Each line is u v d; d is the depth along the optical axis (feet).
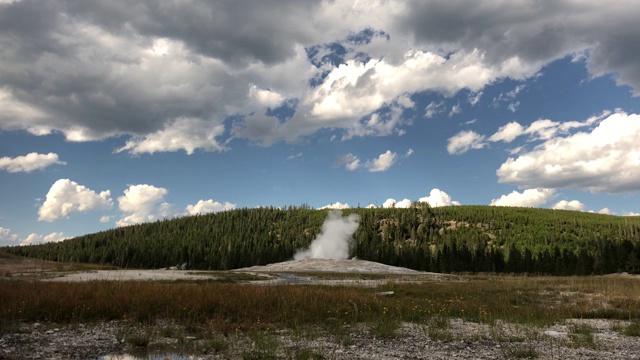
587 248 424.46
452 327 51.78
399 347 39.27
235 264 430.61
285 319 51.57
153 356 34.50
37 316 48.60
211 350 36.60
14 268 164.25
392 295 89.04
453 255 363.56
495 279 162.30
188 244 526.16
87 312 50.21
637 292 95.20
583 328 50.19
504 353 37.06
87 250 522.47
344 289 92.07
